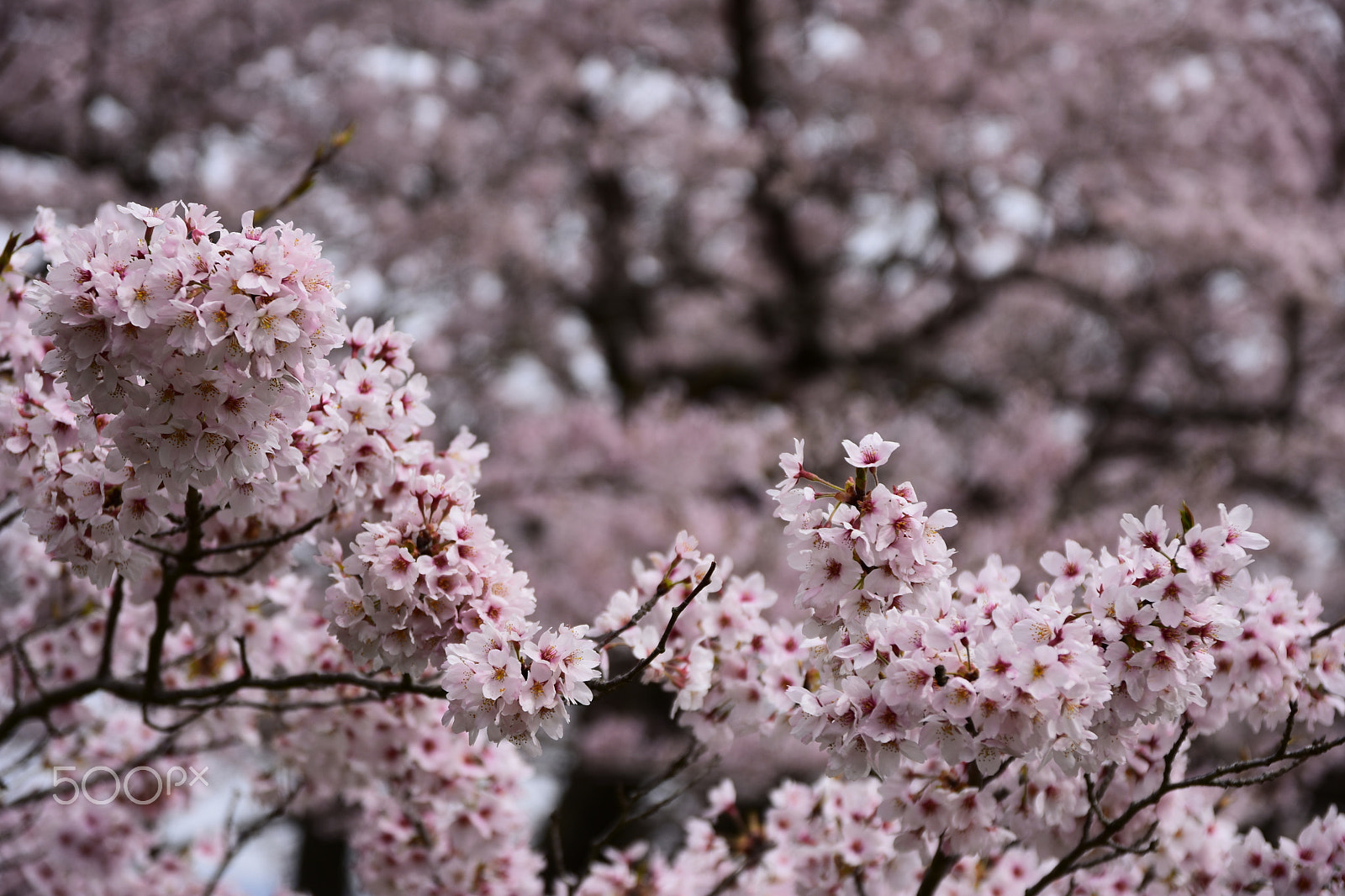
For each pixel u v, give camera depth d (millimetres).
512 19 12492
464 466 2490
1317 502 11680
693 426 10398
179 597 2705
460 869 3221
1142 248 11180
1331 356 12219
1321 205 12359
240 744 3822
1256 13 12359
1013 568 2227
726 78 13148
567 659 2006
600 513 9922
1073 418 12930
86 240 1876
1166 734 2490
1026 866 2814
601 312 13562
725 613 2459
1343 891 2357
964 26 12008
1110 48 11789
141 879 3709
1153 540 2021
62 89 9953
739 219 14344
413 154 11734
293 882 10195
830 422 8984
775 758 8234
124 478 2148
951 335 13141
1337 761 8812
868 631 1948
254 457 1931
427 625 2166
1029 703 1842
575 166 13000
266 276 1795
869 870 2760
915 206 12906
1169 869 2635
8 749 3660
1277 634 2271
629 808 2730
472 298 12445
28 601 3555
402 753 3102
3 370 2607
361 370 2350
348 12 11719
